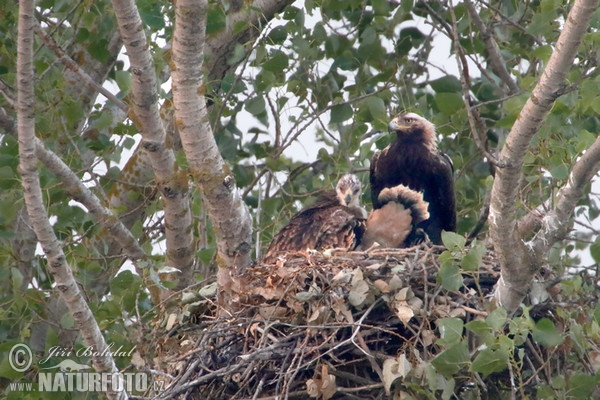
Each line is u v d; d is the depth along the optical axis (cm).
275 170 1541
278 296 1140
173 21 1360
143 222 1494
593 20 1168
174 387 1116
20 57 1022
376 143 1648
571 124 1260
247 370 1099
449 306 1116
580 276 1129
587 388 1061
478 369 1022
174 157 1241
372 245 1295
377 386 1077
